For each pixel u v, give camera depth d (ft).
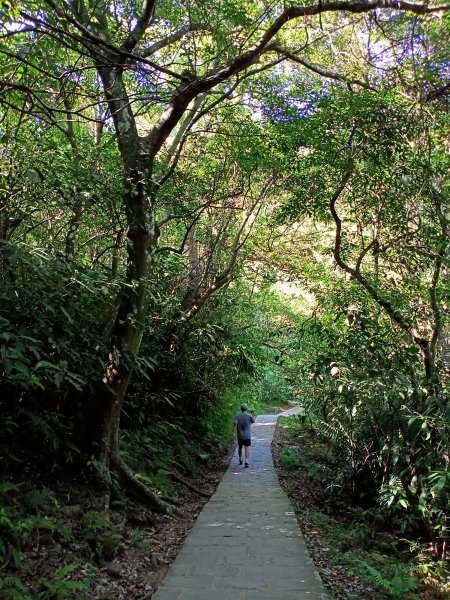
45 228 19.31
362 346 21.13
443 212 21.49
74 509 15.39
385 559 18.48
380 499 22.63
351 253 27.63
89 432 18.35
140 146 19.38
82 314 17.83
